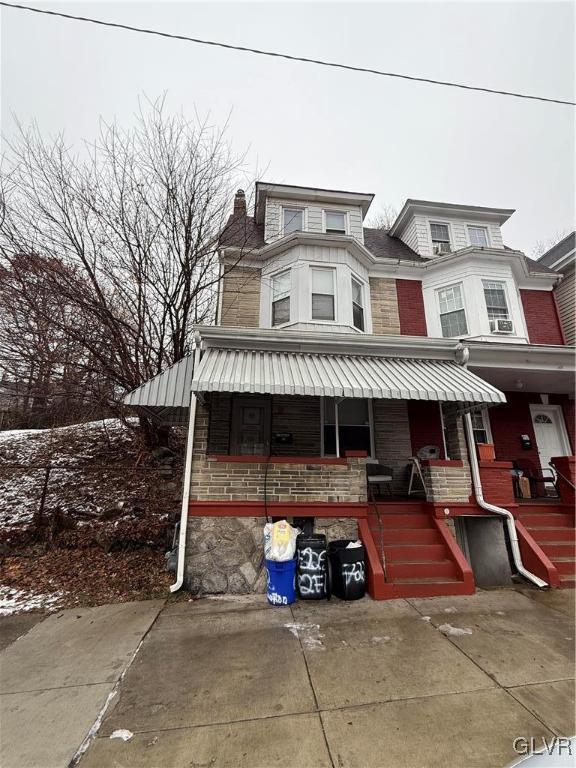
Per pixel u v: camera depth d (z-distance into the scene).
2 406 13.44
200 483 6.14
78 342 9.02
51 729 2.81
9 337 8.72
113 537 7.04
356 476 6.38
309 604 5.28
